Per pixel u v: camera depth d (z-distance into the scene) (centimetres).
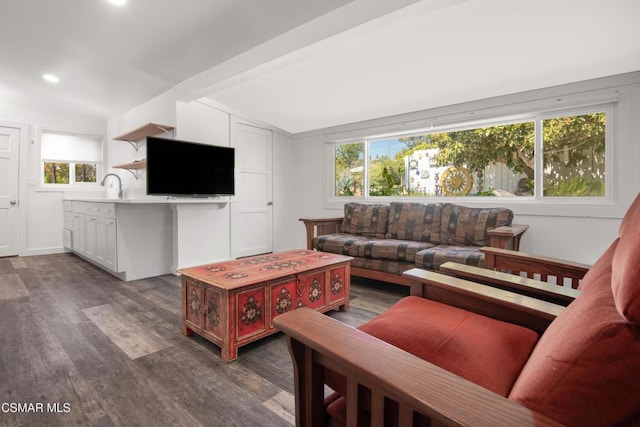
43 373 159
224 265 216
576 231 274
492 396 51
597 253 266
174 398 140
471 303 125
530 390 52
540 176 298
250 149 443
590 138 274
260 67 288
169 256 365
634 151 248
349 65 280
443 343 95
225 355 173
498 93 305
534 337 102
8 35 265
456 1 184
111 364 168
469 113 328
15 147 456
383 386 57
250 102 383
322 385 79
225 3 208
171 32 248
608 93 256
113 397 140
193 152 354
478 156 338
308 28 223
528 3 187
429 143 374
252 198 450
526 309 109
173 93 357
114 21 238
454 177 356
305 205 495
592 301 61
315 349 70
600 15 193
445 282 132
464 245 296
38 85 380
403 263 283
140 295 284
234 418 128
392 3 187
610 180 262
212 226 387
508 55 244
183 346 189
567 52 233
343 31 220
